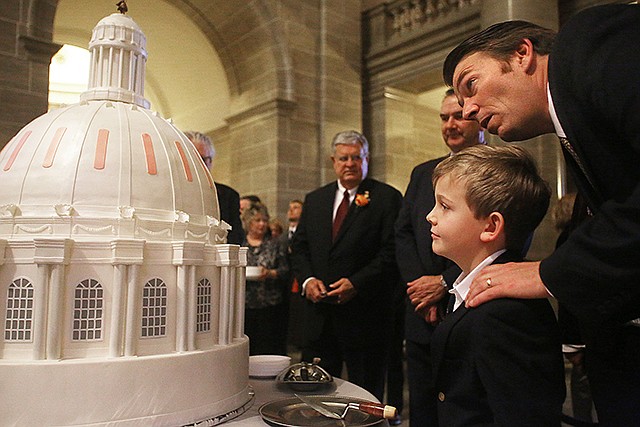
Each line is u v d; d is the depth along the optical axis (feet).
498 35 4.35
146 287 4.91
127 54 6.32
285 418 4.83
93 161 5.23
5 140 18.02
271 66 25.67
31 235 4.85
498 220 4.41
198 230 5.62
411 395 7.89
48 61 19.10
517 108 4.33
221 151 29.81
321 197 11.69
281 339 16.28
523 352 3.86
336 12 27.55
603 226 3.56
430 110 30.12
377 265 10.43
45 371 4.33
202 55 28.71
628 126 3.28
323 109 26.48
